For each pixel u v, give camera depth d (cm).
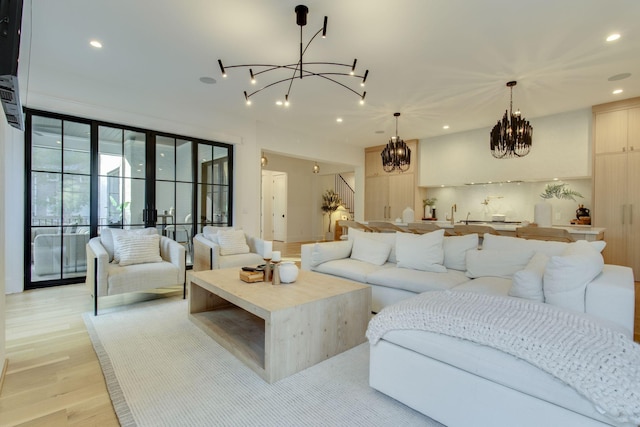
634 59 352
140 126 463
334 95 472
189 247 523
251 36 315
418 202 761
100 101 425
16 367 204
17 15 125
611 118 491
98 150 432
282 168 987
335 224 1042
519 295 207
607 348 124
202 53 348
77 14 279
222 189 566
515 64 366
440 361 151
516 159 602
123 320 288
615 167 487
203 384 186
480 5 262
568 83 419
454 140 696
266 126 630
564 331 137
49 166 395
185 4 265
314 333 212
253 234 602
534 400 124
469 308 163
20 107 157
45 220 394
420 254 316
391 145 580
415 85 430
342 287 249
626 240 477
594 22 284
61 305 330
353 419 156
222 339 236
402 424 152
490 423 134
